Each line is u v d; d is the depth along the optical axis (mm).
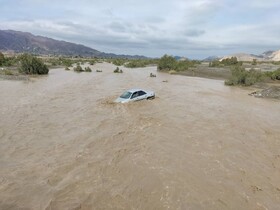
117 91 27109
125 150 11047
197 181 8523
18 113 17297
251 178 8875
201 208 7098
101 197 7539
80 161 9938
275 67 70438
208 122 15812
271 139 13047
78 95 24469
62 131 13625
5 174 8898
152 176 8758
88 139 12422
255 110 19859
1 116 16469
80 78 40094
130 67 74500
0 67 56688
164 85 33094
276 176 9094
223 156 10664
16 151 10922
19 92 25859
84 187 8070
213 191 7953
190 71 57188
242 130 14383
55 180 8500
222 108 20125
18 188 8008
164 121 15734
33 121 15430
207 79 43031
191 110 18984
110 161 9938
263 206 7285
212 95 26484
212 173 9125
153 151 10977
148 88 29875
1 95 23969
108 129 14008
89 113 17500
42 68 46844
